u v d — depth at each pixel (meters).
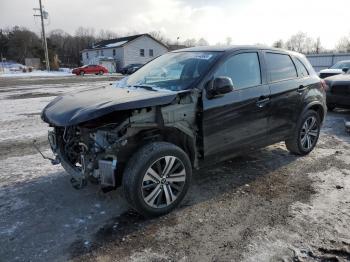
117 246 2.99
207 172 4.68
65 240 3.08
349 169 4.83
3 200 3.86
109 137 3.25
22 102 11.55
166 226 3.30
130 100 3.22
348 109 8.97
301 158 5.31
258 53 4.51
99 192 4.04
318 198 3.89
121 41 55.62
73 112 3.25
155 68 4.55
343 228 3.25
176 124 3.53
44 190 4.12
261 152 5.59
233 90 4.02
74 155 3.70
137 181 3.24
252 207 3.68
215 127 3.85
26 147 5.98
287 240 3.06
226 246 2.97
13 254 2.88
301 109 5.11
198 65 4.00
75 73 36.38
